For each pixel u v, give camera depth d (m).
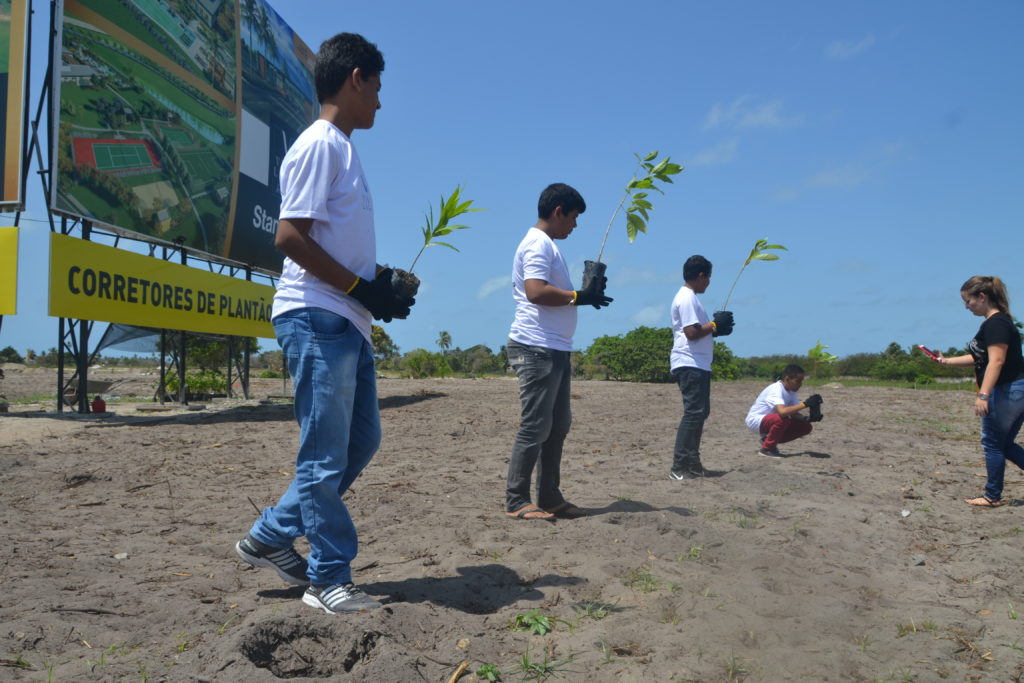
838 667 2.28
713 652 2.37
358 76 2.71
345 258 2.60
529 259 3.97
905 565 3.55
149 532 4.02
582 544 3.58
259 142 16.34
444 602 2.78
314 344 2.55
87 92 11.16
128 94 12.08
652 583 3.01
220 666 2.11
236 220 15.42
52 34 10.59
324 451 2.58
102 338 15.03
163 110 13.01
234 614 2.65
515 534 3.80
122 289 11.77
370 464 6.62
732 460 6.86
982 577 3.34
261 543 2.77
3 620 2.56
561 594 2.88
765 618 2.69
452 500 4.85
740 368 35.59
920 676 2.26
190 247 13.93
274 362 40.09
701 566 3.30
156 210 12.80
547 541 3.65
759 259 5.59
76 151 10.94
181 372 15.92
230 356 18.31
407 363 31.62
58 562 3.33
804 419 7.11
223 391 18.36
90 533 3.96
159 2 12.91
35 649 2.31
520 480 4.20
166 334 16.88
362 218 2.66
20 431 8.76
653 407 13.75
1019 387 4.73
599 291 4.09
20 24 10.67
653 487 5.34
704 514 4.34
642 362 28.31
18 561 3.35
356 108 2.75
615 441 8.52
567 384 4.23
